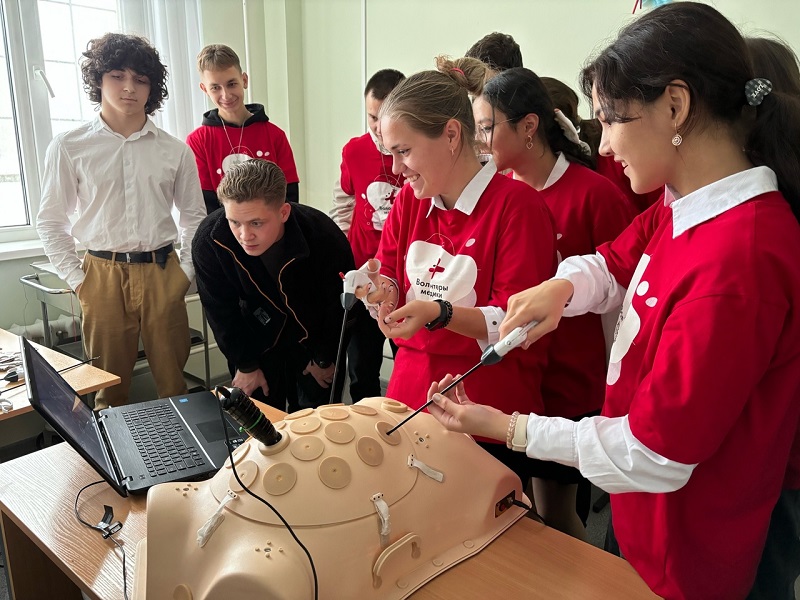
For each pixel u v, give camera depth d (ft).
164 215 8.12
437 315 3.68
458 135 3.79
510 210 3.92
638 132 2.54
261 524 2.64
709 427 2.33
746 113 2.47
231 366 7.72
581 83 2.89
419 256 4.33
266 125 9.77
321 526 2.66
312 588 2.52
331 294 6.39
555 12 8.38
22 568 4.15
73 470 4.08
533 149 4.99
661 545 2.80
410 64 10.18
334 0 10.87
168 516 2.82
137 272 7.95
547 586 2.92
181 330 8.39
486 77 5.06
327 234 6.30
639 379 2.77
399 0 10.03
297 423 3.07
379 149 7.67
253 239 5.59
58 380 4.31
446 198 4.18
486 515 3.22
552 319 3.19
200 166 9.49
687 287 2.47
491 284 4.08
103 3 9.70
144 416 4.50
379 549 2.75
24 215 9.62
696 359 2.31
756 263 2.29
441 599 2.82
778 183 2.49
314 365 6.95
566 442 2.73
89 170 7.62
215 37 11.02
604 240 4.94
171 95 10.66
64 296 8.34
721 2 7.07
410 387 4.41
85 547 3.34
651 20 2.46
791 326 2.37
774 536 3.13
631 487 2.58
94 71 7.35
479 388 4.15
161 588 2.75
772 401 2.52
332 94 11.40
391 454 3.04
